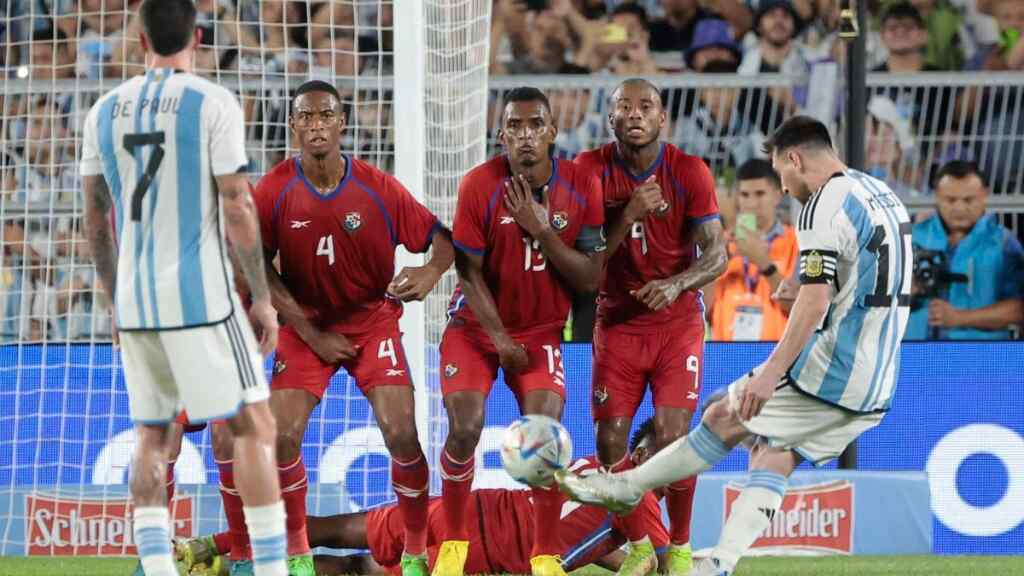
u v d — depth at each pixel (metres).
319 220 20.92
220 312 15.09
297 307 21.02
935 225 37.62
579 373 29.83
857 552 28.70
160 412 15.68
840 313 18.06
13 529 28.06
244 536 21.73
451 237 21.50
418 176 25.45
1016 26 42.53
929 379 30.08
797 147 18.48
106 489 27.84
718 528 28.36
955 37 42.78
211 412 15.05
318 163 20.80
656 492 23.39
